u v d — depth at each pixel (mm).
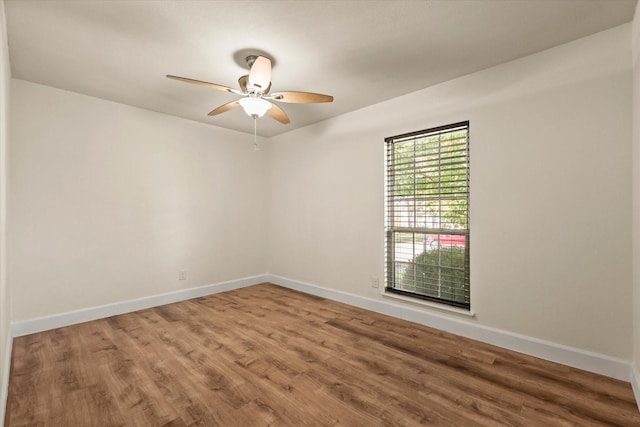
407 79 2818
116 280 3381
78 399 1870
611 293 2084
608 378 2070
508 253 2518
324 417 1719
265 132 4562
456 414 1740
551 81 2305
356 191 3637
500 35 2137
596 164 2131
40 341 2668
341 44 2234
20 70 2635
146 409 1781
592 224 2148
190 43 2215
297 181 4367
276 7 1829
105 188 3301
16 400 1855
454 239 2900
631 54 1996
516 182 2469
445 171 2953
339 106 3494
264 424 1665
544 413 1741
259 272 4773
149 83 2887
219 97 3223
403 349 2523
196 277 4051
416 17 1934
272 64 2520
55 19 1937
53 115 2980
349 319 3209
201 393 1933
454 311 2816
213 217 4223
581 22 1999
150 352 2473
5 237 2072
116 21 1958
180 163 3893
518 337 2463
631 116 2004
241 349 2527
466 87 2734
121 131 3410
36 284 2891
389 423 1670
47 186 2953
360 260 3605
